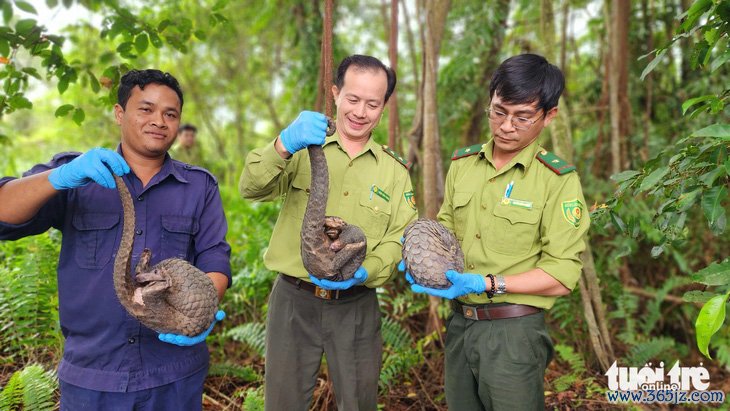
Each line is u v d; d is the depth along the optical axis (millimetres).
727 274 1566
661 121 5504
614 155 4695
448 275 1937
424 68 4164
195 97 11414
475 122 5352
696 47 1907
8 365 3244
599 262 4559
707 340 1427
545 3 4070
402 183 2379
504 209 2211
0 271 3352
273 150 1992
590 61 6270
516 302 2186
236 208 5555
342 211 2289
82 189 1909
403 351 3605
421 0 4762
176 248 1999
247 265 4301
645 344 3916
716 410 3346
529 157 2223
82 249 1880
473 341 2262
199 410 2074
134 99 1892
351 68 2080
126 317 1856
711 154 1785
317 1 5645
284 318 2279
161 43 3172
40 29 2561
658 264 5133
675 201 1938
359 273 2002
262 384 3330
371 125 2162
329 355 2287
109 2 2936
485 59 5266
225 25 3545
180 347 1976
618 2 4738
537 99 2004
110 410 1857
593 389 3453
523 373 2156
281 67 10172
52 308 3283
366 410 2377
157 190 1997
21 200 1685
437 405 3297
